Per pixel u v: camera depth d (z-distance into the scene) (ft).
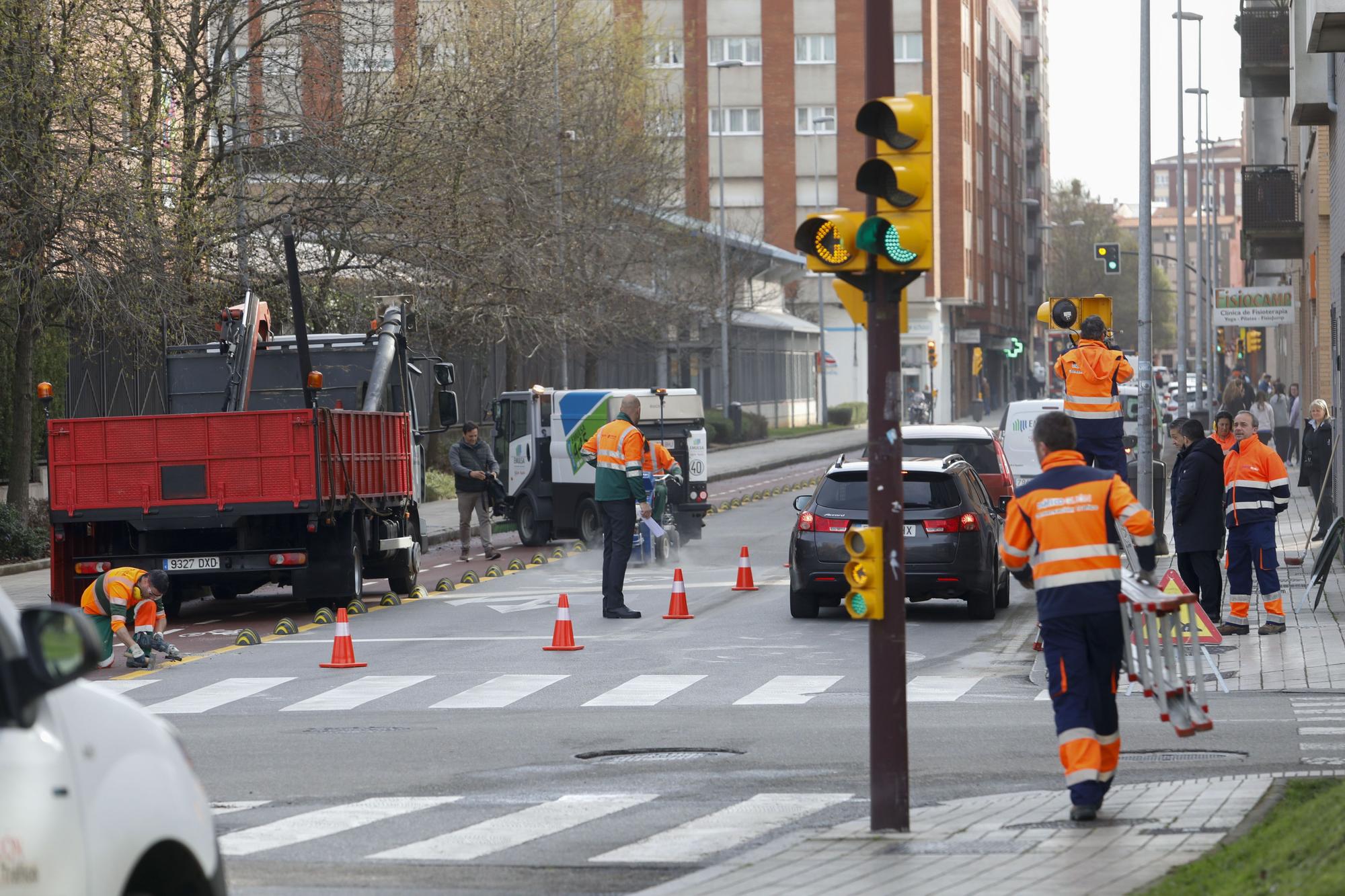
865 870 66.90
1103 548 78.89
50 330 292.20
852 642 157.17
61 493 180.55
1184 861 66.13
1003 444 278.26
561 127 386.32
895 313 75.31
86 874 37.88
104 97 242.99
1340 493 225.35
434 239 303.48
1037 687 129.70
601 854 74.59
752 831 79.05
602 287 411.13
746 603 192.65
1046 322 179.11
